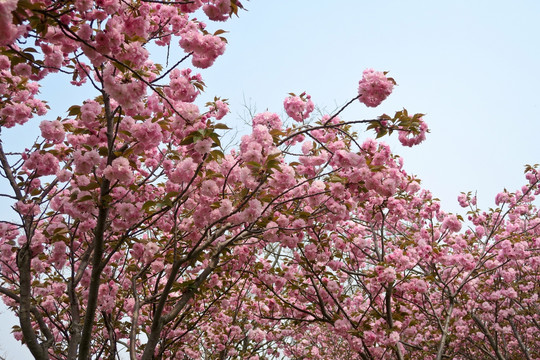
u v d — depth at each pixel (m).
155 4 4.42
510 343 11.02
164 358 6.95
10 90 5.11
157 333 4.40
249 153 3.79
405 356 7.58
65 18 3.07
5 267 5.21
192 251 4.31
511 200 9.39
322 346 11.38
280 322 8.81
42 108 5.67
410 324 7.31
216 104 4.86
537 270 9.89
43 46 3.60
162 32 4.52
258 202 4.05
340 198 4.88
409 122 4.00
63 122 4.94
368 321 6.38
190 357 8.42
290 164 4.46
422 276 6.80
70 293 4.52
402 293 6.78
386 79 3.94
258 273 6.55
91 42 3.03
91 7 2.97
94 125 4.04
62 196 4.89
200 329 8.45
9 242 5.00
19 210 4.61
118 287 5.88
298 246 6.04
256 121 4.55
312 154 5.15
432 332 9.32
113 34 3.04
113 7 3.09
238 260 6.50
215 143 3.60
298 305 7.84
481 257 7.89
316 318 6.27
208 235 5.10
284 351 10.59
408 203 8.38
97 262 3.80
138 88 3.38
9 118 4.92
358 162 4.34
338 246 6.45
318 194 4.55
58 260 4.63
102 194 3.68
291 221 5.23
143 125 3.67
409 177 6.72
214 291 7.26
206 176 4.06
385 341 5.89
